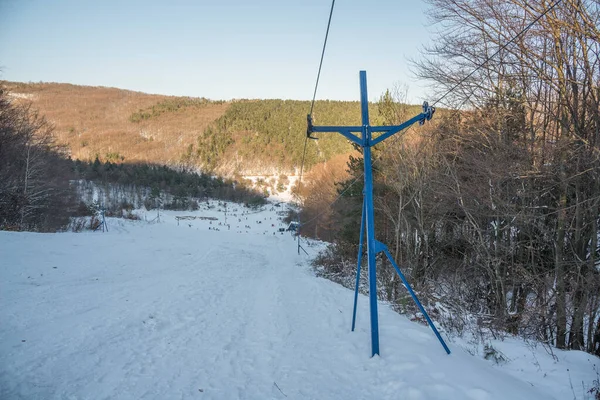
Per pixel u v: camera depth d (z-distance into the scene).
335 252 25.80
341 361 6.00
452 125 12.87
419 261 15.62
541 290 10.05
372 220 6.21
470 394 4.58
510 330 9.83
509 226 10.64
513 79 10.22
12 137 26.30
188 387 4.80
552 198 10.14
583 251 9.04
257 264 24.14
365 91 6.36
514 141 10.44
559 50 8.83
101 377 4.84
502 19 9.84
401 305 11.23
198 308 9.34
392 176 16.69
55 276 10.98
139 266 15.41
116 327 6.91
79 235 23.48
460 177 12.96
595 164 7.91
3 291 8.45
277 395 4.74
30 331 6.10
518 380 5.75
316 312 9.55
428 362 5.58
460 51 11.01
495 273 11.55
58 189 32.75
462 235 13.55
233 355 6.14
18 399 4.06
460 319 9.40
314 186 50.81
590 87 8.12
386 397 4.70
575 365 6.59
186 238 37.09
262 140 197.88
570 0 7.98
